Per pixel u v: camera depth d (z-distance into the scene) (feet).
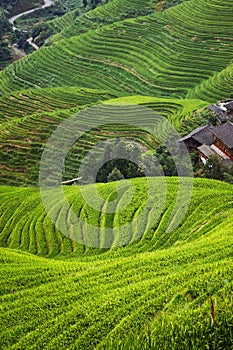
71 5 595.47
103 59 375.04
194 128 221.05
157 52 361.51
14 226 141.79
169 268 79.71
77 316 68.49
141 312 63.41
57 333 65.87
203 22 371.76
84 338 62.39
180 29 373.81
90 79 360.07
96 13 443.73
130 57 367.04
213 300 53.83
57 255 118.21
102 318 66.13
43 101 320.91
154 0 435.94
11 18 562.66
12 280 85.87
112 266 86.74
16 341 67.05
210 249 83.76
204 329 48.34
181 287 66.59
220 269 67.77
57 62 386.32
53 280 86.07
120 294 71.36
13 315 72.33
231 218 108.06
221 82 299.58
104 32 399.65
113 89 342.85
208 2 389.19
